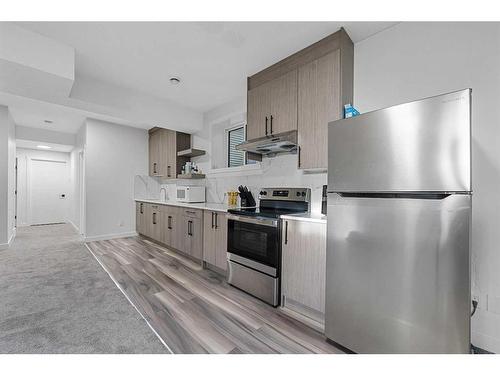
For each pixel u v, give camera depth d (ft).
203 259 10.03
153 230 14.30
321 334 5.51
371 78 6.66
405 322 3.99
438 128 3.61
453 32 5.35
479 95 4.99
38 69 6.63
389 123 4.11
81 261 10.70
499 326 4.72
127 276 8.94
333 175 4.91
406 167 3.91
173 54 7.68
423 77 5.78
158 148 16.17
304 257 6.17
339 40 6.45
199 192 12.80
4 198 12.61
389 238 4.16
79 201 17.66
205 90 10.50
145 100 10.89
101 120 15.21
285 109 7.70
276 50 7.44
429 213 3.75
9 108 12.82
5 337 5.24
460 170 3.44
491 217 4.81
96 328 5.60
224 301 7.07
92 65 8.34
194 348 4.95
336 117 6.42
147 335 5.36
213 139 12.95
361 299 4.52
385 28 6.40
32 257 11.28
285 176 9.16
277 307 6.75
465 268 3.44
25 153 21.22
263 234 7.20
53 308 6.50
